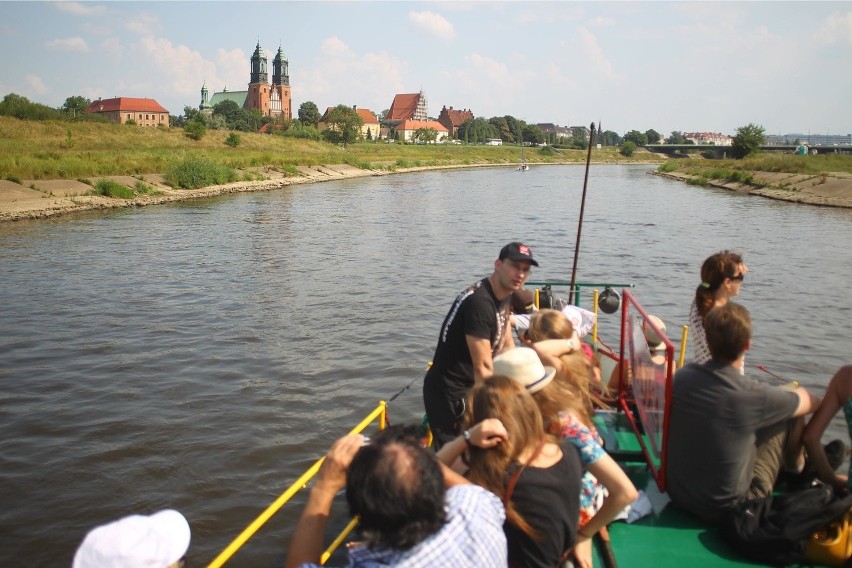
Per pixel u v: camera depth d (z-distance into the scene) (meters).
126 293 18.83
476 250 26.38
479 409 3.10
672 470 4.02
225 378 12.37
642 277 21.09
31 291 19.00
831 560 3.57
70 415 10.77
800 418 4.14
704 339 4.74
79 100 125.31
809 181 55.25
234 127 143.38
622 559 3.71
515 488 3.04
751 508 3.76
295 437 10.05
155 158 59.06
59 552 7.43
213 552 7.34
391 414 10.83
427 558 2.41
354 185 67.94
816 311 16.81
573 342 4.29
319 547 2.88
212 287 19.66
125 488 8.65
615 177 90.88
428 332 15.19
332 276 21.23
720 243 28.25
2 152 54.72
